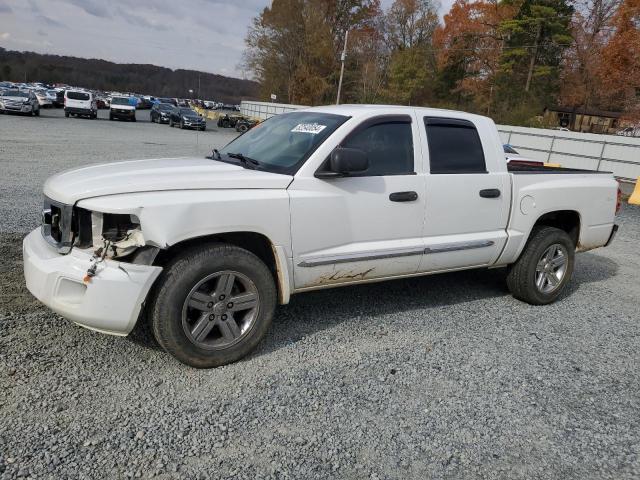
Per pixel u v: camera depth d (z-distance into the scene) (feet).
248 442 9.08
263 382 11.07
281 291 12.40
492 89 160.76
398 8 203.82
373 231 13.48
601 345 14.56
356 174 13.08
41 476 7.82
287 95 216.33
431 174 14.46
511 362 12.97
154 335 11.07
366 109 13.85
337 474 8.46
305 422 9.78
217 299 11.32
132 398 10.07
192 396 10.34
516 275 17.13
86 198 10.59
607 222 19.07
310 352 12.61
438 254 14.73
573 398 11.50
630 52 69.10
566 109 154.81
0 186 30.27
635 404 11.46
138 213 10.33
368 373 11.80
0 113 110.42
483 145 15.78
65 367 10.94
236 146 15.17
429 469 8.80
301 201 12.16
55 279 10.50
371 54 205.36
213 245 11.30
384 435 9.60
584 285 20.63
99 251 10.53
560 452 9.55
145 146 64.80
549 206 17.01
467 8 173.99
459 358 12.94
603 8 145.07
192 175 11.53
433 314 15.78
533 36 157.28
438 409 10.59
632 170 78.28
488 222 15.71
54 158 45.19
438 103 180.65
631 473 9.12
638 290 20.44
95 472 8.02
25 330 12.28
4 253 17.60
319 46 199.72
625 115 75.61
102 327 10.58
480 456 9.25
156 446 8.75
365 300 16.51
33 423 9.04
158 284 10.77
